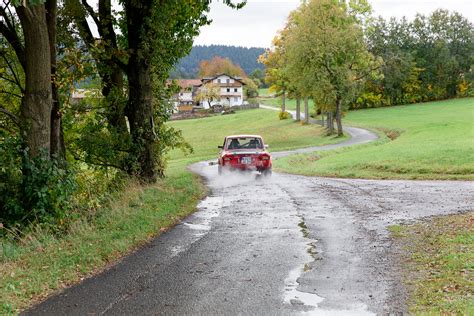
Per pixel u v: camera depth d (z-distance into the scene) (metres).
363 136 53.78
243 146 20.27
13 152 9.85
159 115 19.03
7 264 7.18
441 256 7.26
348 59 53.88
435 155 24.84
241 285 6.41
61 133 12.50
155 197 13.30
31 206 9.62
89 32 16.41
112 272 7.10
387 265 7.16
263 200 13.95
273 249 8.32
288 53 55.38
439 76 104.75
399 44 109.44
